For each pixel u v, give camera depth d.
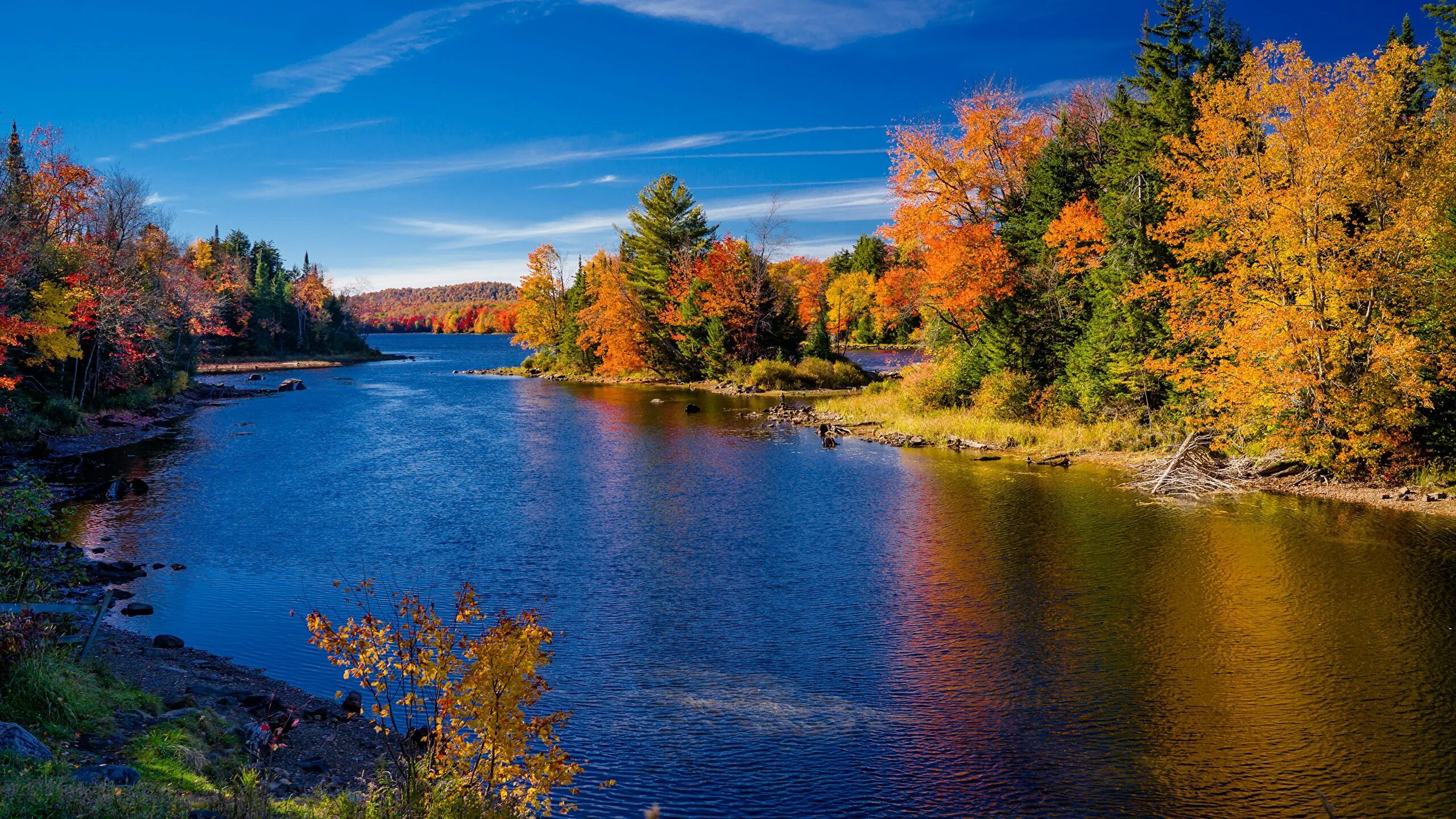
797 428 40.25
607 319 72.94
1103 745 10.23
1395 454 23.88
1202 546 18.66
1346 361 23.73
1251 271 25.25
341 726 10.12
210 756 8.53
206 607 14.64
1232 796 9.15
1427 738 10.36
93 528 20.22
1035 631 13.88
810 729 10.57
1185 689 11.73
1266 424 25.72
